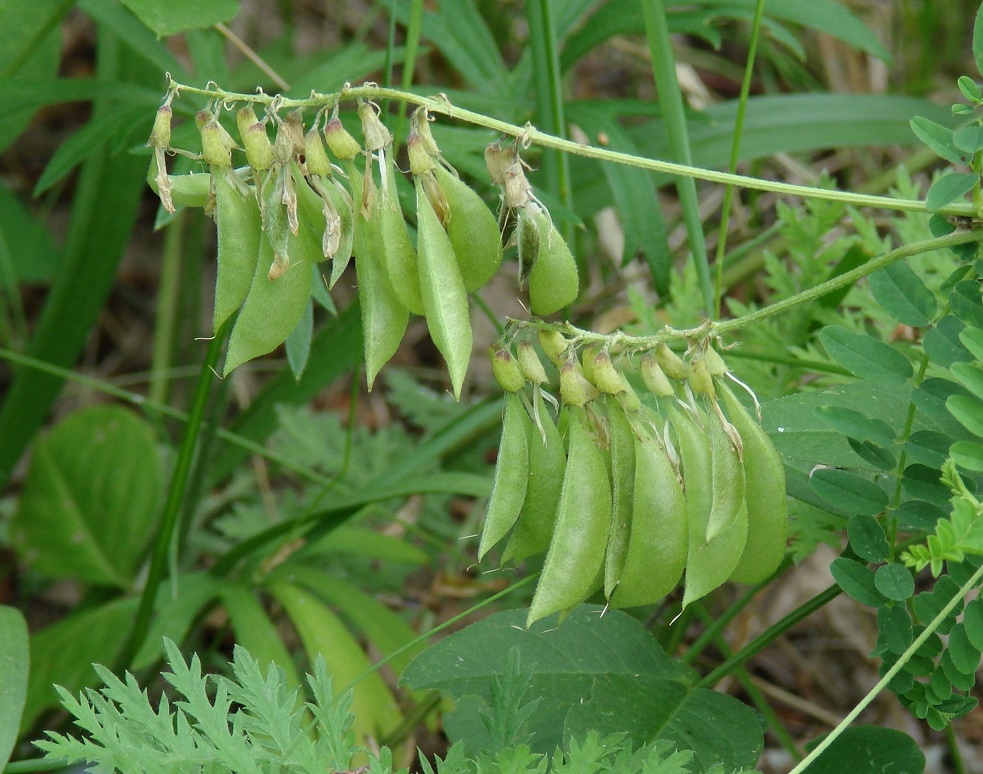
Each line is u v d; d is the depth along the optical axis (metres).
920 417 0.50
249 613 0.58
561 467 0.46
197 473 0.64
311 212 0.45
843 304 0.59
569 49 0.61
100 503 0.68
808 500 0.50
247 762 0.46
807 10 0.59
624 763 0.46
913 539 0.49
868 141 0.64
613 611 0.51
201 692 0.46
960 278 0.47
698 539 0.46
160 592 0.59
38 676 0.58
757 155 0.64
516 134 0.45
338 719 0.46
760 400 0.56
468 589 0.66
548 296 0.45
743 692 0.67
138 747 0.46
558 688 0.50
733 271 0.66
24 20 0.62
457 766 0.46
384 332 0.45
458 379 0.45
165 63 0.57
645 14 0.53
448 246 0.45
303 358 0.52
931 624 0.47
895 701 0.66
